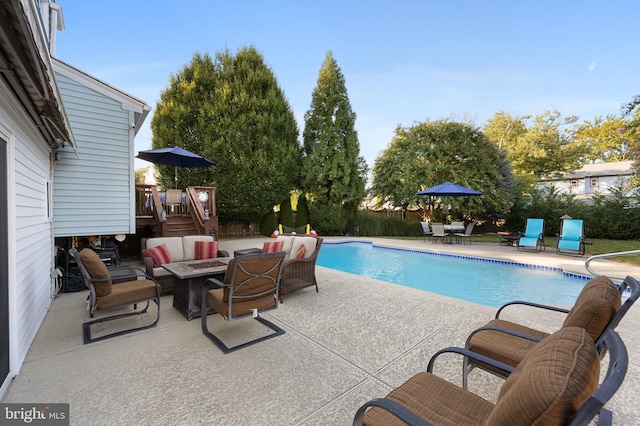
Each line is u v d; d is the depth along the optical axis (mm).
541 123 21688
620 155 22391
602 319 1406
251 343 3010
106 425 1873
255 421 1913
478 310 4012
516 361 1840
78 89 5730
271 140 13195
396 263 9250
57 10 5988
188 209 9703
